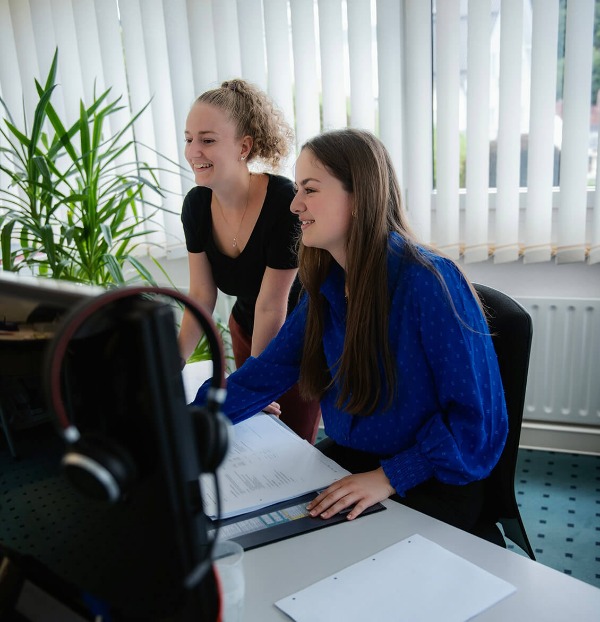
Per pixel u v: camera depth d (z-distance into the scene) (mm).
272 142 1744
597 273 2385
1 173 2924
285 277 1702
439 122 2320
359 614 771
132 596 560
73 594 611
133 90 2674
